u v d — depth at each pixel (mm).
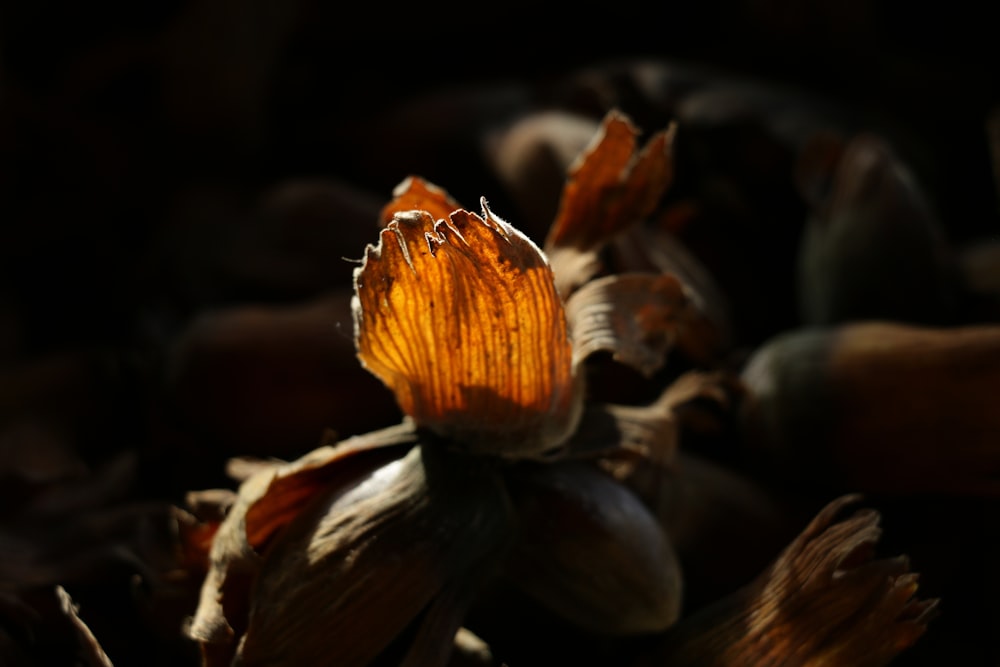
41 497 232
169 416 245
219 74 327
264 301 273
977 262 249
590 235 211
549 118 271
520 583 201
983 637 222
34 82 330
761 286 266
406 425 203
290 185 283
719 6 357
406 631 194
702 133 269
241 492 201
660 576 199
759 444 231
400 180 303
